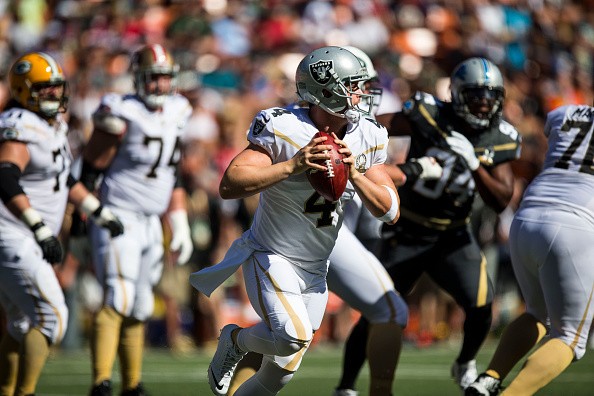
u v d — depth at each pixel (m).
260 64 41.88
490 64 18.84
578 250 16.06
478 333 19.30
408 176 18.47
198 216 32.72
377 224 20.47
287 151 13.80
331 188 13.29
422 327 35.38
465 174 19.16
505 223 36.28
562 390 22.69
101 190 21.06
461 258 19.39
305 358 30.28
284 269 14.25
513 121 40.09
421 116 19.22
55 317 17.59
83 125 34.94
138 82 21.03
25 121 17.66
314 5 45.00
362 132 14.20
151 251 21.00
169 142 21.25
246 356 15.93
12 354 17.91
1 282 17.56
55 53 41.28
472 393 16.41
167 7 44.03
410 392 22.53
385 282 17.72
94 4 44.00
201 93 38.66
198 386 23.22
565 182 16.53
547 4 53.50
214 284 14.73
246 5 44.94
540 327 17.05
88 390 22.62
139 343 20.28
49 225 18.31
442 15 48.19
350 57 13.70
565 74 51.06
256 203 33.31
